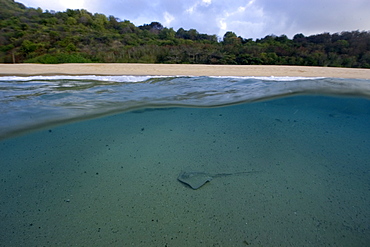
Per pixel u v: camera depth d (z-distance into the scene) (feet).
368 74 33.06
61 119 14.39
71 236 5.97
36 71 32.07
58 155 10.31
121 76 29.35
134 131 13.19
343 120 15.43
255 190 8.10
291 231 6.30
